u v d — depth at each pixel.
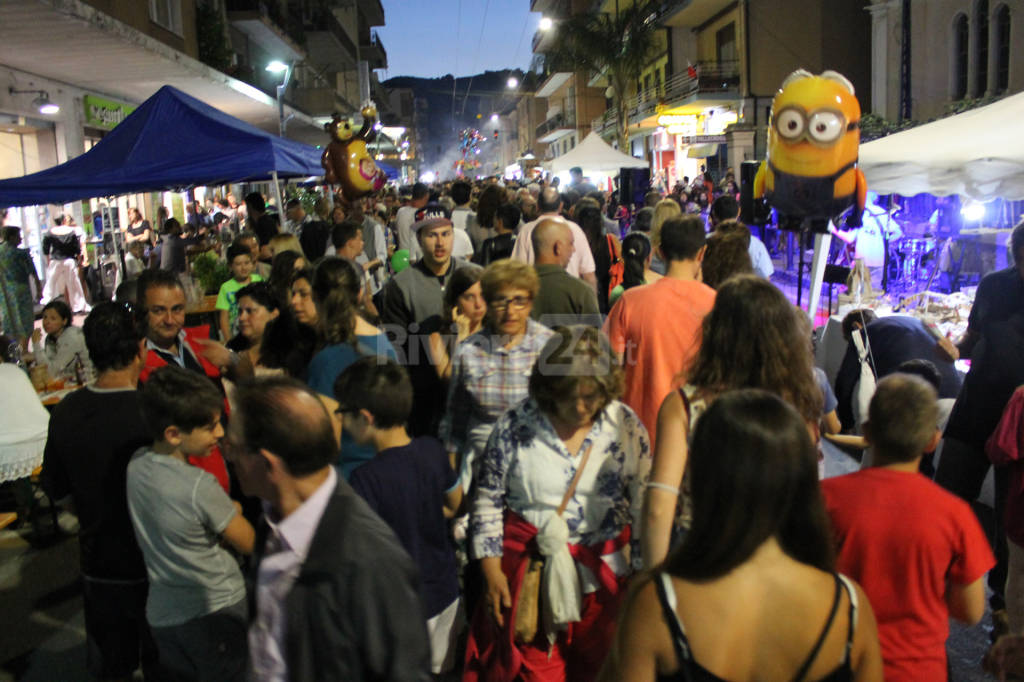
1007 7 17.27
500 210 7.25
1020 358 4.11
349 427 2.99
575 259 6.56
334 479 1.95
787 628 1.53
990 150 6.74
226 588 2.95
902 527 2.34
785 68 26.77
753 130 24.70
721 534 1.53
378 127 33.12
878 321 5.45
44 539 5.52
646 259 6.57
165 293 4.21
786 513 1.53
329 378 3.55
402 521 2.95
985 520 5.18
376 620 1.81
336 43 43.09
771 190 5.09
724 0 28.73
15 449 4.80
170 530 2.84
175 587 2.90
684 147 31.78
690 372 2.60
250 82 23.62
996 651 1.95
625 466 2.91
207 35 21.31
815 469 1.59
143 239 15.16
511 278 3.43
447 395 4.04
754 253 6.77
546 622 2.80
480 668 3.00
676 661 1.52
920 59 19.69
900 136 7.30
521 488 2.88
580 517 2.84
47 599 4.73
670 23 32.69
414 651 1.83
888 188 7.27
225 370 4.68
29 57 12.37
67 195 8.00
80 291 13.54
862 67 26.67
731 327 2.51
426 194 10.68
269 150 8.68
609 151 21.94
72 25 10.55
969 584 2.39
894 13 20.28
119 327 3.18
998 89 17.59
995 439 3.47
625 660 1.56
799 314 3.05
